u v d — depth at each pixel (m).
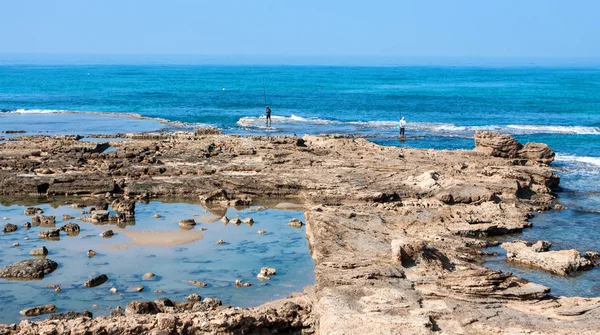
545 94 142.00
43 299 27.14
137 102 114.81
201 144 58.47
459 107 109.88
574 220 39.12
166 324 22.42
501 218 37.88
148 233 36.00
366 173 46.16
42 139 62.34
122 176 47.06
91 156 52.16
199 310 25.28
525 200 42.44
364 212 37.28
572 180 50.19
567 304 24.62
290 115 96.38
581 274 30.28
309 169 47.47
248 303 26.84
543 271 30.66
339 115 97.00
